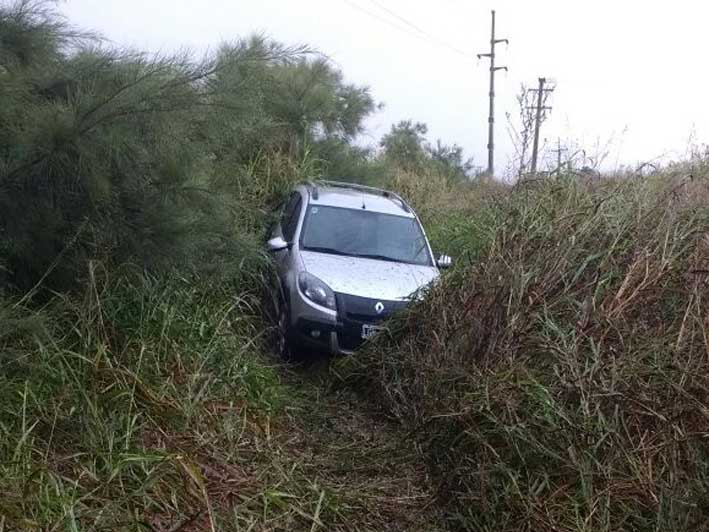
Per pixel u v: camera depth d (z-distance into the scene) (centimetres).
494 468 449
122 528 358
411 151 1941
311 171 990
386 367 646
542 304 529
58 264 495
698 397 440
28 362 442
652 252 547
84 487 390
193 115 494
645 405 441
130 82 457
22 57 476
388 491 492
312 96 1052
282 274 763
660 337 482
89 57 493
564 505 422
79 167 443
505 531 428
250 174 903
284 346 718
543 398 452
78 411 438
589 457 427
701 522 398
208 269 590
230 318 654
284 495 432
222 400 531
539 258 562
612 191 629
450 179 1568
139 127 462
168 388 500
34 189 453
